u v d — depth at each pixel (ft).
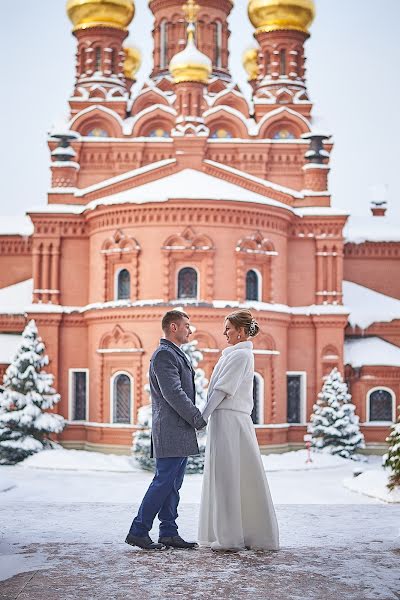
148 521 29.78
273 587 24.64
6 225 161.17
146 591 24.26
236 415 30.25
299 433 139.85
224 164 155.63
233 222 131.95
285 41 164.25
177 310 31.30
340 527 35.01
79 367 141.18
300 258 143.64
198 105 144.15
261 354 133.28
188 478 107.04
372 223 163.02
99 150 156.04
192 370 31.32
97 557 28.45
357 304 151.53
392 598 23.62
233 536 29.40
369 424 142.51
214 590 24.34
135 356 131.23
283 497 89.40
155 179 142.20
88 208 137.39
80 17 164.35
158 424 30.17
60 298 142.20
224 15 174.19
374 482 92.48
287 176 155.94
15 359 128.06
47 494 86.63
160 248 130.93
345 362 143.84
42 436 128.88
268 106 162.30
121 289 135.33
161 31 174.29
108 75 163.53
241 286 131.54
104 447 133.28
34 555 28.71
